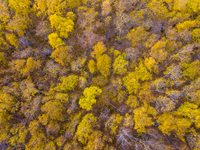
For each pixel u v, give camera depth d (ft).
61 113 68.18
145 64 71.92
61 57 71.26
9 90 68.33
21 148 62.18
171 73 67.92
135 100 69.41
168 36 73.61
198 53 74.49
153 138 64.23
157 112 66.54
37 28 77.46
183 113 63.57
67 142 64.03
